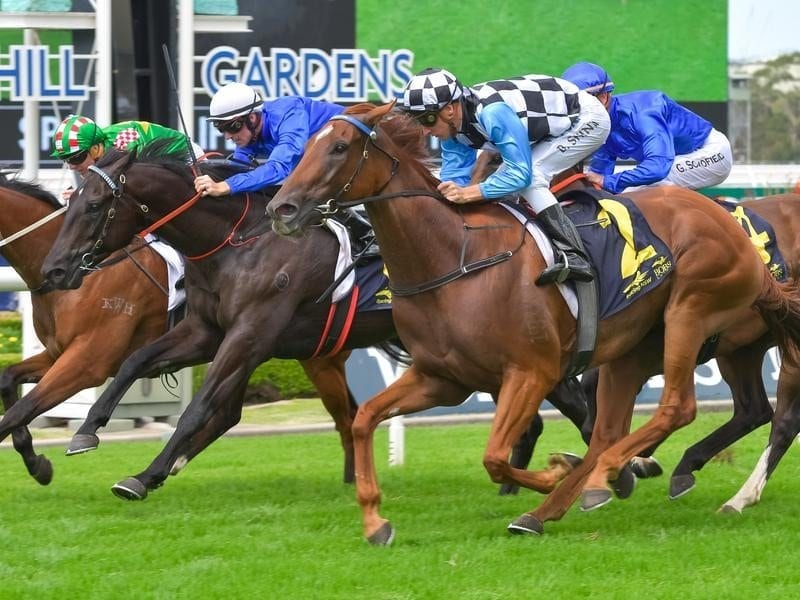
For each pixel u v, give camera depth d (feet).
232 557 27.37
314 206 26.58
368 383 49.60
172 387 41.19
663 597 23.91
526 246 28.09
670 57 68.18
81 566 26.48
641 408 52.13
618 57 67.56
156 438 46.47
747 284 30.32
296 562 26.48
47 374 34.86
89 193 32.07
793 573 25.50
